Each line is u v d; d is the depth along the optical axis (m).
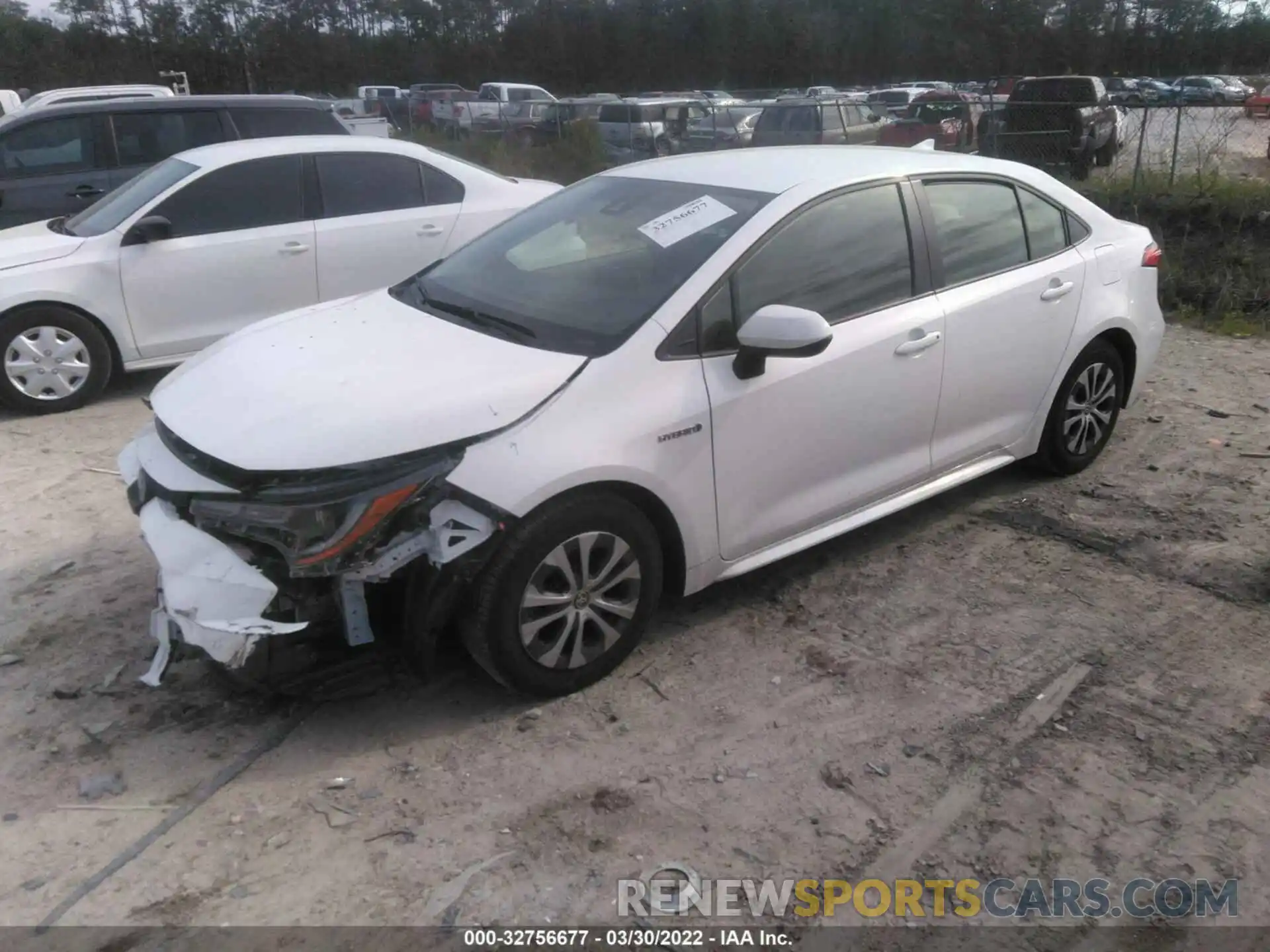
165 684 3.68
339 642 3.35
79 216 7.31
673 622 4.07
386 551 3.14
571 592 3.44
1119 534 4.73
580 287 3.88
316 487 3.09
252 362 3.68
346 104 28.30
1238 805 3.06
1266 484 5.24
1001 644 3.89
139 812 3.08
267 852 2.92
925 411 4.32
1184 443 5.83
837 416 3.98
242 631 3.03
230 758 3.31
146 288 6.74
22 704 3.58
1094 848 2.92
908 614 4.11
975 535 4.76
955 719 3.46
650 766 3.26
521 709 3.53
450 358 3.54
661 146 19.30
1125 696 3.57
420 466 3.14
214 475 3.19
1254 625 3.99
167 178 7.01
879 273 4.15
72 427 6.45
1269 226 10.09
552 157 18.56
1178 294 9.44
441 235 7.61
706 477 3.65
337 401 3.28
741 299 3.74
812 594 4.27
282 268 7.11
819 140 17.59
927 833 2.98
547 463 3.24
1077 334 4.92
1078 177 12.45
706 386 3.61
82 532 4.93
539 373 3.40
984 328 4.46
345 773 3.24
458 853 2.91
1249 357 7.65
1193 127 11.87
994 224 4.64
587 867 2.86
